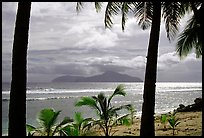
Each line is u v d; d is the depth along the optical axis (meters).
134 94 91.38
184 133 12.85
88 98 11.17
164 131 13.92
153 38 8.32
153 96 8.31
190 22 9.75
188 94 89.31
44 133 9.16
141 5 9.29
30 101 57.00
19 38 6.43
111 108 11.42
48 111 8.82
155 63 8.32
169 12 9.14
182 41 9.47
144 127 8.29
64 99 62.56
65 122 9.09
